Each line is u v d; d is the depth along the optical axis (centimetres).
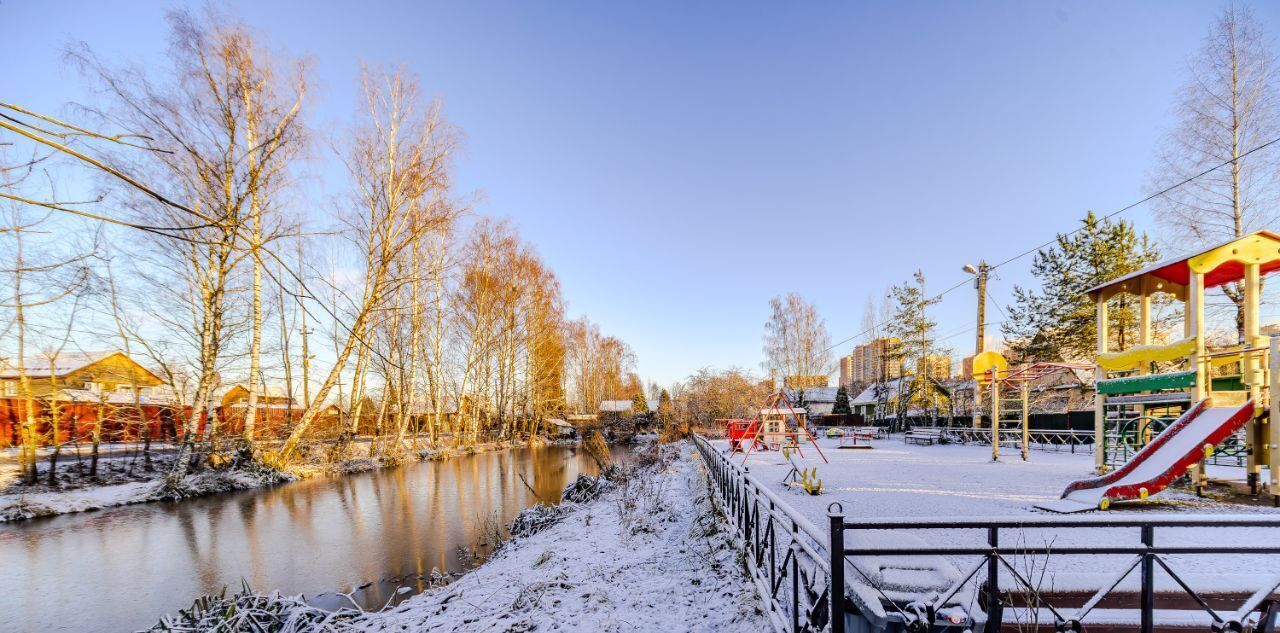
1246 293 689
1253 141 1540
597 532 899
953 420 3025
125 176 217
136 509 1308
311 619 593
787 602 389
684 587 550
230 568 865
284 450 1808
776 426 1819
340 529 1112
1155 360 789
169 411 2269
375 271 1688
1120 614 289
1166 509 575
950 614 261
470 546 984
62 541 1023
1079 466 1099
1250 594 301
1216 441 593
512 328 3250
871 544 353
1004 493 711
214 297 1603
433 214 1814
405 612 611
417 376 2672
